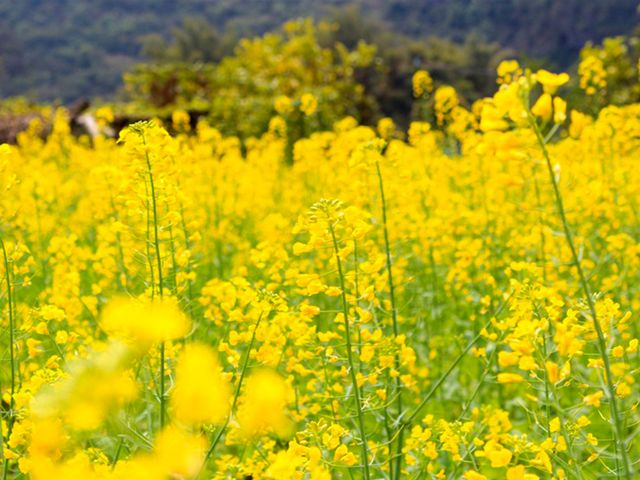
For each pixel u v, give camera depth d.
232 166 9.74
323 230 3.17
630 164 8.73
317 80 25.30
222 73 23.94
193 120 21.16
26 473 2.95
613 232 7.15
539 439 3.65
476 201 7.97
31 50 100.62
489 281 4.86
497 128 2.36
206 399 1.32
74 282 4.62
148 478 1.42
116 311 1.51
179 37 60.53
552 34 78.00
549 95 2.33
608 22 73.81
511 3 84.88
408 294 6.68
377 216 5.91
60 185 10.27
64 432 2.79
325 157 9.95
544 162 2.36
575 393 4.88
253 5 115.56
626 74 14.85
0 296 3.62
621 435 2.45
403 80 33.09
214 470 4.27
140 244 5.12
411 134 9.05
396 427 3.80
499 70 4.05
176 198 3.74
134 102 25.55
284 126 11.07
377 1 101.38
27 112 21.45
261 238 8.30
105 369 1.49
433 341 5.61
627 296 5.75
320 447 3.06
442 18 91.50
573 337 2.52
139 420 3.66
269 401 1.52
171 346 3.24
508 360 2.42
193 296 4.98
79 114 20.50
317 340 4.29
